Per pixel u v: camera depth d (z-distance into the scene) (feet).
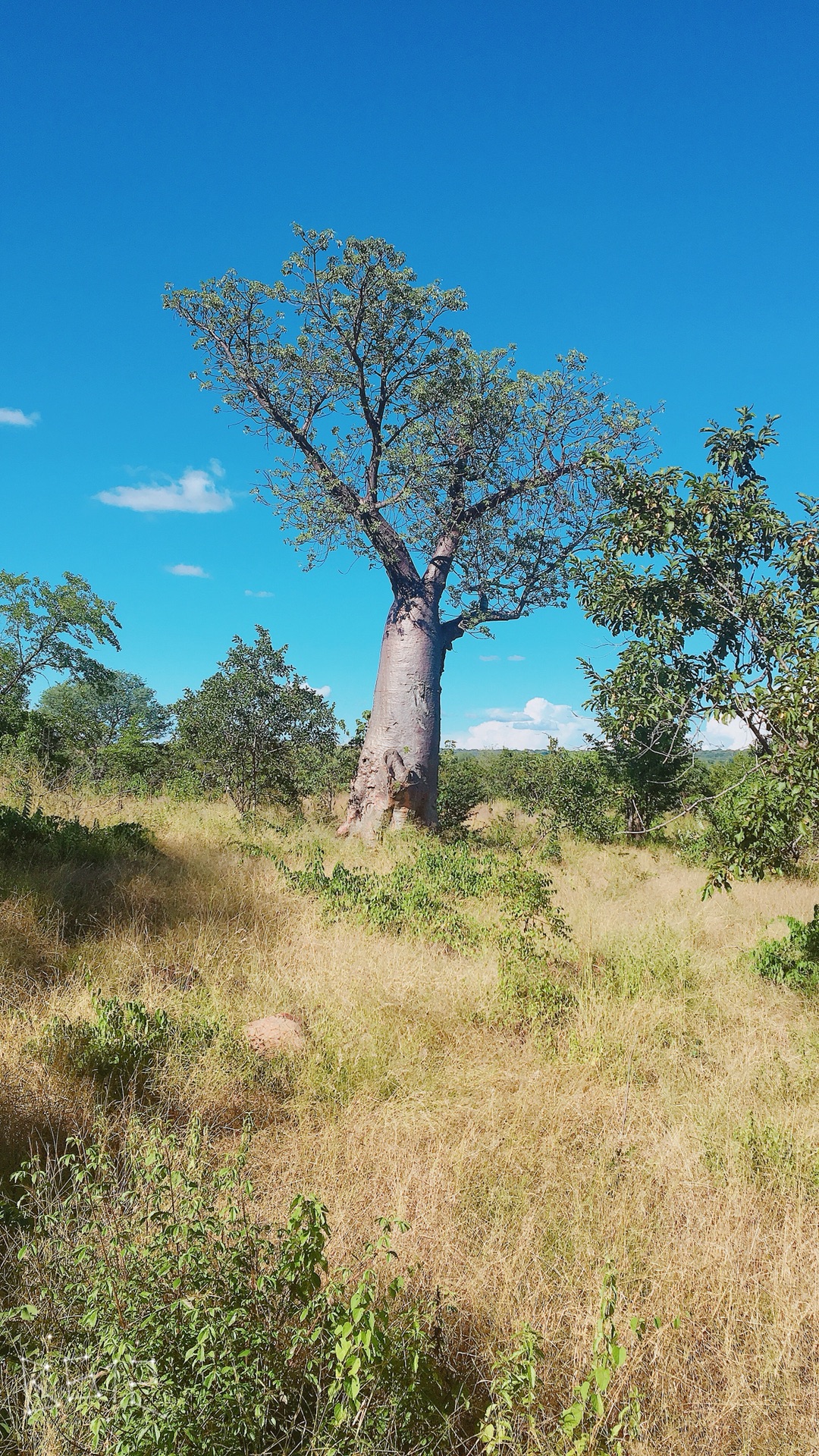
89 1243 8.43
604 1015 17.71
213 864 29.60
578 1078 15.16
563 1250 10.14
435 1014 17.74
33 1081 13.00
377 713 49.01
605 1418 7.38
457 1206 10.83
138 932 21.63
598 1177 11.57
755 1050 16.20
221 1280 7.82
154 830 36.06
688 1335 8.84
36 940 19.76
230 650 53.36
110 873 26.05
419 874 30.86
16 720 67.92
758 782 19.40
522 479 49.65
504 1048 16.48
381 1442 6.85
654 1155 12.41
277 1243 9.29
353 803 48.85
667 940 23.43
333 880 27.91
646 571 23.57
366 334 48.62
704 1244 10.23
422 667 48.55
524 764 73.26
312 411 49.55
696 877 40.27
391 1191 11.02
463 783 60.13
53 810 38.06
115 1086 13.60
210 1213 8.98
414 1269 9.17
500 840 51.11
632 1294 9.32
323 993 18.56
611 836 56.90
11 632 77.51
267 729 53.16
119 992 17.62
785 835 18.93
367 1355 6.77
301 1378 7.59
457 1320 8.79
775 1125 12.91
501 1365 7.82
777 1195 11.53
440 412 49.29
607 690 24.62
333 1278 8.80
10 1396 7.30
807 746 18.38
